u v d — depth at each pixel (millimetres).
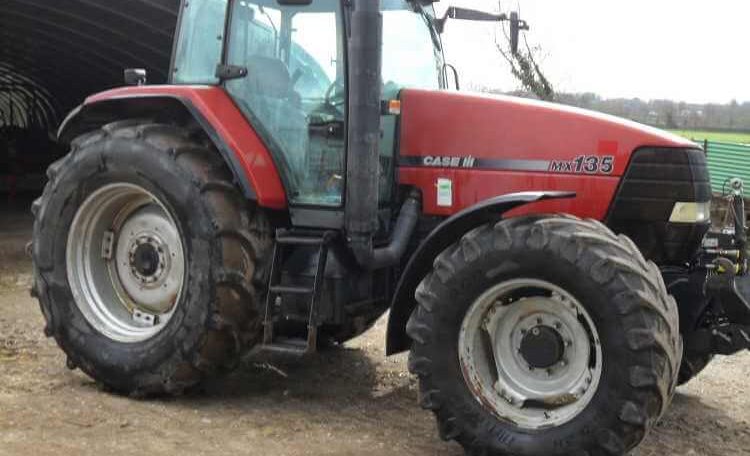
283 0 4371
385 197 4664
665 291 3629
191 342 4438
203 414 4438
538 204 4367
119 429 4125
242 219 4484
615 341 3504
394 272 4758
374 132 4215
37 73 16359
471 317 3859
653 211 4219
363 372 5367
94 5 10219
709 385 5316
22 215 13430
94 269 4953
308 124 4559
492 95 4641
